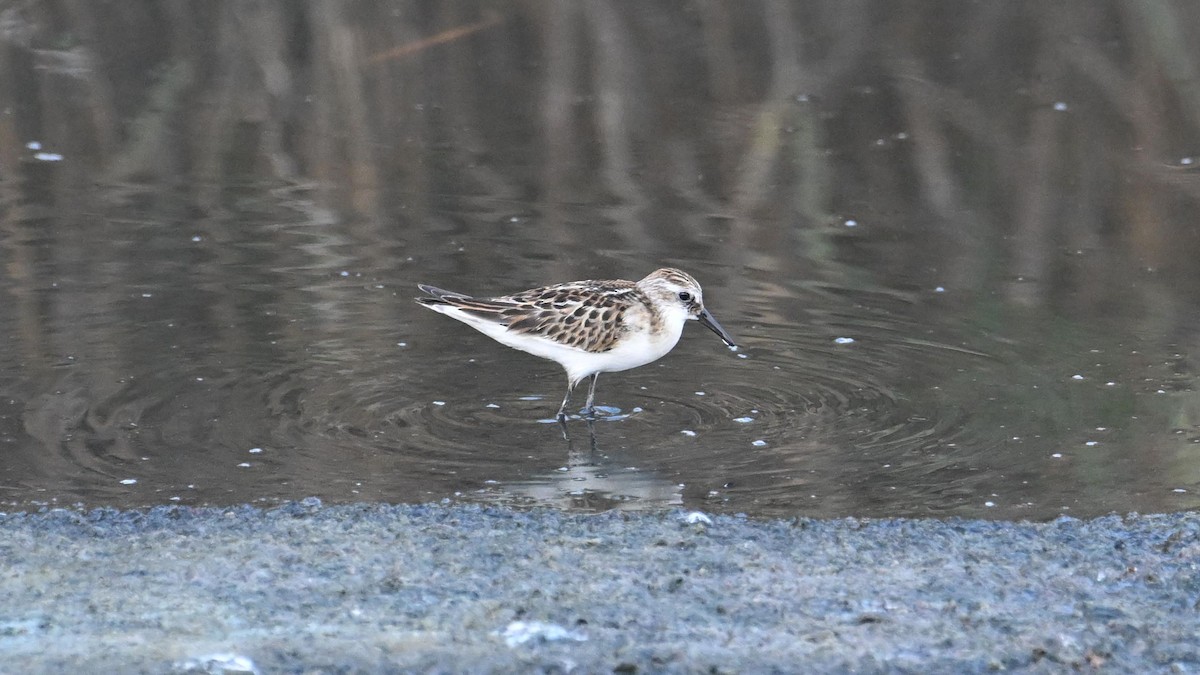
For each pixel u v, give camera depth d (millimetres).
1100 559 9844
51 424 12062
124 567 9539
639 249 16562
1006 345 14070
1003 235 17141
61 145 19609
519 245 16594
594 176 18969
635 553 9891
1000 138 20094
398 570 9555
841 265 16234
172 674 8180
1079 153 19594
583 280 14758
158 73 22109
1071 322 14625
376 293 15219
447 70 22516
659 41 23406
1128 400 12734
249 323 14375
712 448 11953
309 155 19594
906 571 9664
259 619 8844
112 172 18844
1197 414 12414
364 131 20438
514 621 8859
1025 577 9586
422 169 19172
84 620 8789
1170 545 10023
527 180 18828
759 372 13578
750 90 21859
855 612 9070
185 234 16797
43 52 22641
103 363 13336
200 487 11008
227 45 23094
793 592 9328
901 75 22250
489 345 14211
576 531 10250
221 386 12938
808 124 20656
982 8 23672
